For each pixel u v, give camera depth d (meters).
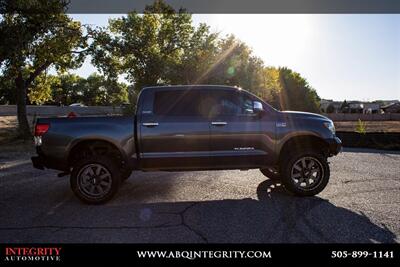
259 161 6.33
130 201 6.17
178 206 5.82
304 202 5.96
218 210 5.55
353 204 5.81
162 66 19.78
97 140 6.12
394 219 5.03
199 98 6.31
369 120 61.16
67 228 4.80
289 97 51.34
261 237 4.42
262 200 6.12
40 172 9.07
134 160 6.14
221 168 6.27
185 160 6.16
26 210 5.67
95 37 19.20
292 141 6.53
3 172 9.05
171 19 22.61
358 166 9.71
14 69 16.73
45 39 17.38
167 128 6.09
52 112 47.91
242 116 6.31
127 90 22.73
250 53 25.66
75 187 5.91
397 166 9.73
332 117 61.28
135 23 20.81
